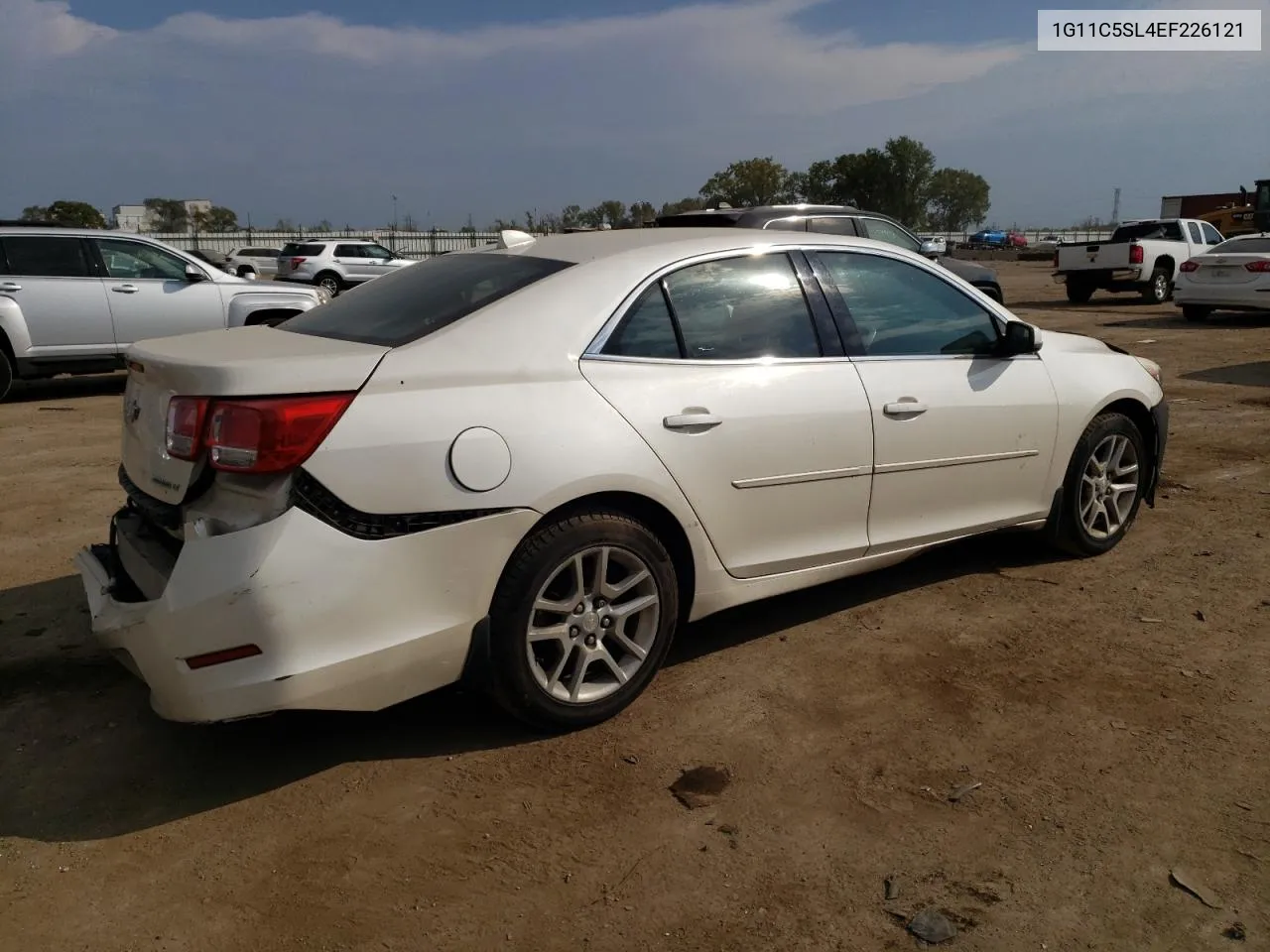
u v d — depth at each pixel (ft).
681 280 11.98
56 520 19.19
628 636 11.51
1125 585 15.28
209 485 9.56
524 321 10.84
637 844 9.20
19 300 32.68
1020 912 8.25
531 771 10.41
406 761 10.63
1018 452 14.82
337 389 9.48
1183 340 44.91
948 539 14.42
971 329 14.65
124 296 34.47
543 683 10.72
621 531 10.89
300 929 8.16
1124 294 77.30
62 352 33.58
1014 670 12.50
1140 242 63.41
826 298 13.12
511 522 10.11
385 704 9.91
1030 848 9.05
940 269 14.56
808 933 8.05
